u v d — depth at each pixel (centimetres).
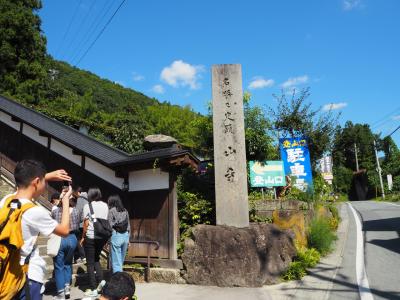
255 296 660
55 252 628
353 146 5691
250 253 738
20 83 2502
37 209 290
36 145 1224
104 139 2194
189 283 754
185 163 813
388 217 1794
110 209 717
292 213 1042
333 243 1175
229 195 862
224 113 905
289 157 1591
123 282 265
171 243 804
